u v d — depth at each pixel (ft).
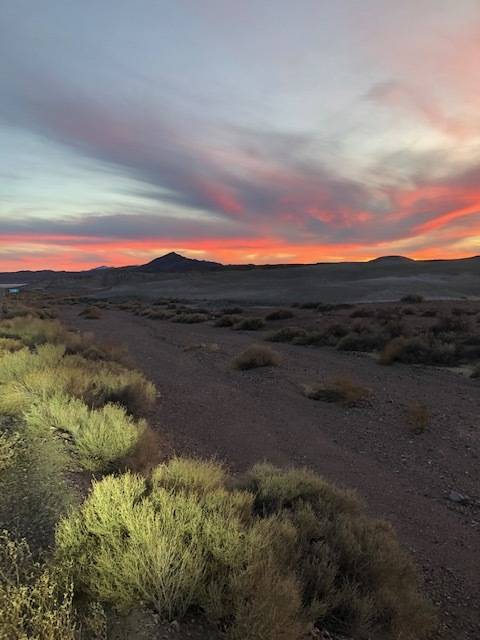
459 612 13.89
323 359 59.77
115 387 32.37
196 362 60.29
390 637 11.58
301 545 13.10
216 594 9.65
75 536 10.89
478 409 36.14
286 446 29.01
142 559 9.93
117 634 8.86
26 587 8.07
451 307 114.01
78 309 204.44
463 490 23.00
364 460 26.99
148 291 330.75
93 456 19.31
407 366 54.44
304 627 9.82
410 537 18.19
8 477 15.97
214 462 24.59
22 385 30.42
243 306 185.26
